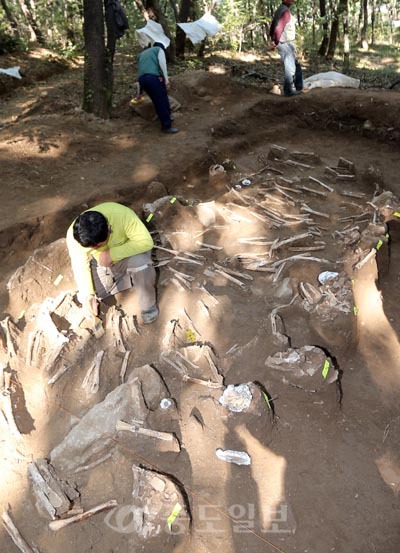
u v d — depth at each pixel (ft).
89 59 27.43
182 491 9.56
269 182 22.45
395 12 94.38
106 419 9.96
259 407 10.24
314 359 10.81
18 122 27.76
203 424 10.69
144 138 26.37
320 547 8.96
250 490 9.75
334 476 10.10
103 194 19.31
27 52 51.19
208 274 15.55
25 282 14.44
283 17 31.14
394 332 13.93
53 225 17.71
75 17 60.39
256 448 10.46
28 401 11.50
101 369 11.91
